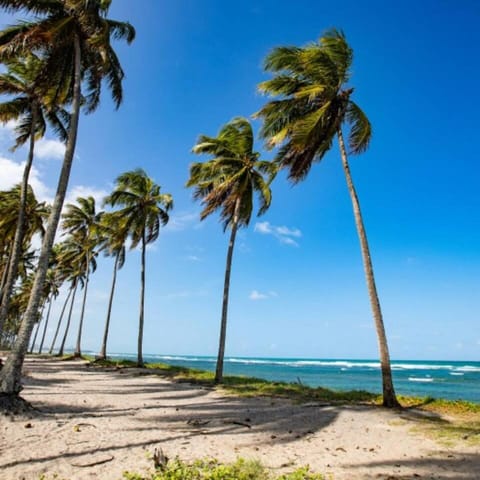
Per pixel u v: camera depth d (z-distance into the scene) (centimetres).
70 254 4156
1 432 662
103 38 1089
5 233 2639
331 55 1267
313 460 582
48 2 1081
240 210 1947
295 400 1270
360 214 1253
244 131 1847
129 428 760
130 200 2725
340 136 1325
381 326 1196
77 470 501
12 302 5181
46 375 1856
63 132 1862
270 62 1281
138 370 2359
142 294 2716
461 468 549
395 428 845
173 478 451
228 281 1811
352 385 3012
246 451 621
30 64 1576
